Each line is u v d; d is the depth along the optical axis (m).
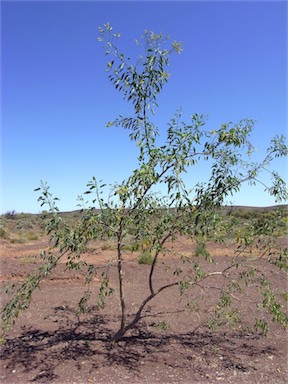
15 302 4.77
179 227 4.70
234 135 4.54
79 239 4.49
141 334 6.05
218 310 5.57
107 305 7.77
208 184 4.78
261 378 4.61
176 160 4.35
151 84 4.82
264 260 11.33
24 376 4.59
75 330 6.25
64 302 7.93
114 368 4.79
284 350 5.44
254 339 5.86
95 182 4.26
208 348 5.46
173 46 4.82
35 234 24.97
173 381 4.51
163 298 8.27
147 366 4.86
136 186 4.39
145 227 4.71
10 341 5.72
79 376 4.59
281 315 5.11
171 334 6.05
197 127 4.50
